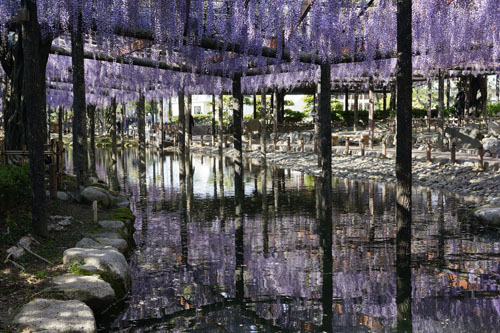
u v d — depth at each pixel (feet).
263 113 60.18
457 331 14.12
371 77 59.06
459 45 29.09
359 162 57.21
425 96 126.62
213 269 20.06
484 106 68.23
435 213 30.68
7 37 29.12
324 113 31.96
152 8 24.23
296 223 28.55
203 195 39.55
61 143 30.96
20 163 28.45
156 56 34.78
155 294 17.25
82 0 22.07
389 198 36.68
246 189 42.63
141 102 58.85
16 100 29.89
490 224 27.04
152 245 23.88
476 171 43.60
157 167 63.05
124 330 14.33
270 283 18.34
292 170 57.98
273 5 26.76
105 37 24.61
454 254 21.62
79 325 12.68
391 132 75.31
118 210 28.35
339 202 35.47
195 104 157.89
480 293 17.04
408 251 21.03
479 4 27.43
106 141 115.85
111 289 15.80
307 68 38.17
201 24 25.68
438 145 59.21
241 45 27.81
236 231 26.73
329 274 19.26
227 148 89.25
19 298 14.49
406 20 20.36
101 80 47.60
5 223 20.27
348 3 27.37
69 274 16.31
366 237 24.97
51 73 44.37
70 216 24.54
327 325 14.58
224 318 15.20
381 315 15.37
